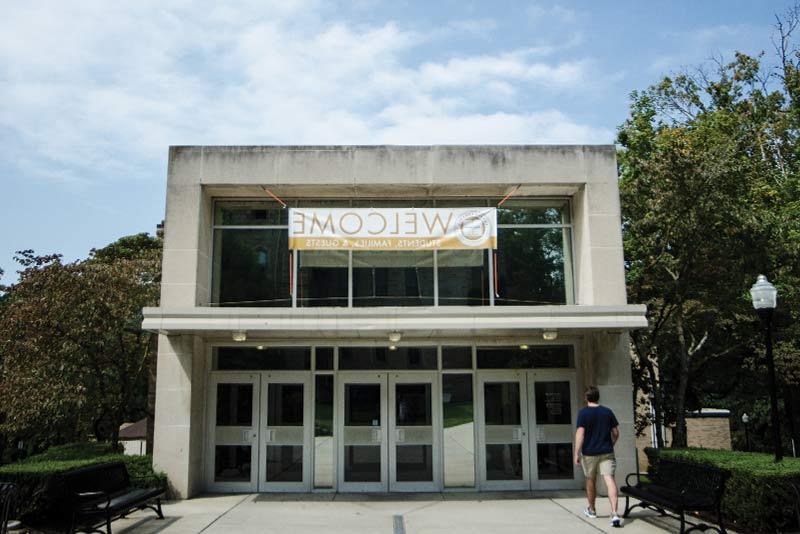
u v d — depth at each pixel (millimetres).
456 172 13594
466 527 10086
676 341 17078
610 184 13617
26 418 15125
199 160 13484
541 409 13641
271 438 13453
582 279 13680
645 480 12773
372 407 13539
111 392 17281
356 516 10969
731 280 14930
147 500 10719
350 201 14312
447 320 11828
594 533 9594
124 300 15500
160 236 22375
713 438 28109
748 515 9578
